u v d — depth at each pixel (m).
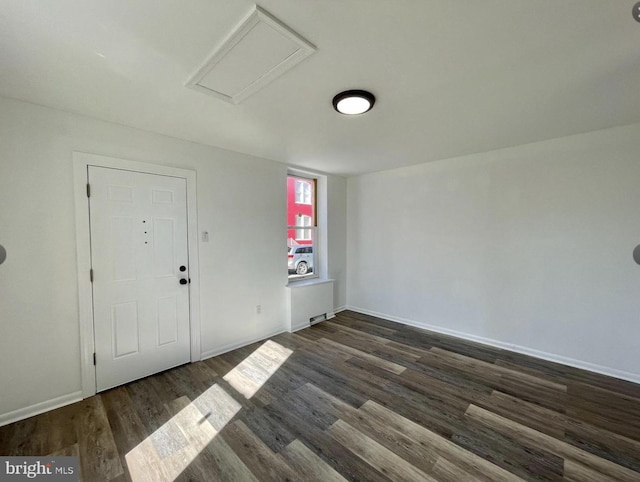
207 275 3.05
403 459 1.67
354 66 1.62
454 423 1.99
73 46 1.42
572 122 2.47
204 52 1.49
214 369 2.79
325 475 1.56
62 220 2.18
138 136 2.55
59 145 2.16
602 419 2.03
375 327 4.04
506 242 3.26
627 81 1.79
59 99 1.99
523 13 1.23
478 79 1.76
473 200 3.49
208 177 3.04
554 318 2.97
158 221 2.69
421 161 3.81
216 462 1.65
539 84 1.83
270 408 2.16
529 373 2.71
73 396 2.24
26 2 1.13
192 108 2.13
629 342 2.59
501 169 3.26
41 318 2.11
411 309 4.12
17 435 1.86
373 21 1.27
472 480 1.52
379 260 4.48
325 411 2.12
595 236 2.73
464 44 1.43
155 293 2.67
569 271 2.88
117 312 2.46
